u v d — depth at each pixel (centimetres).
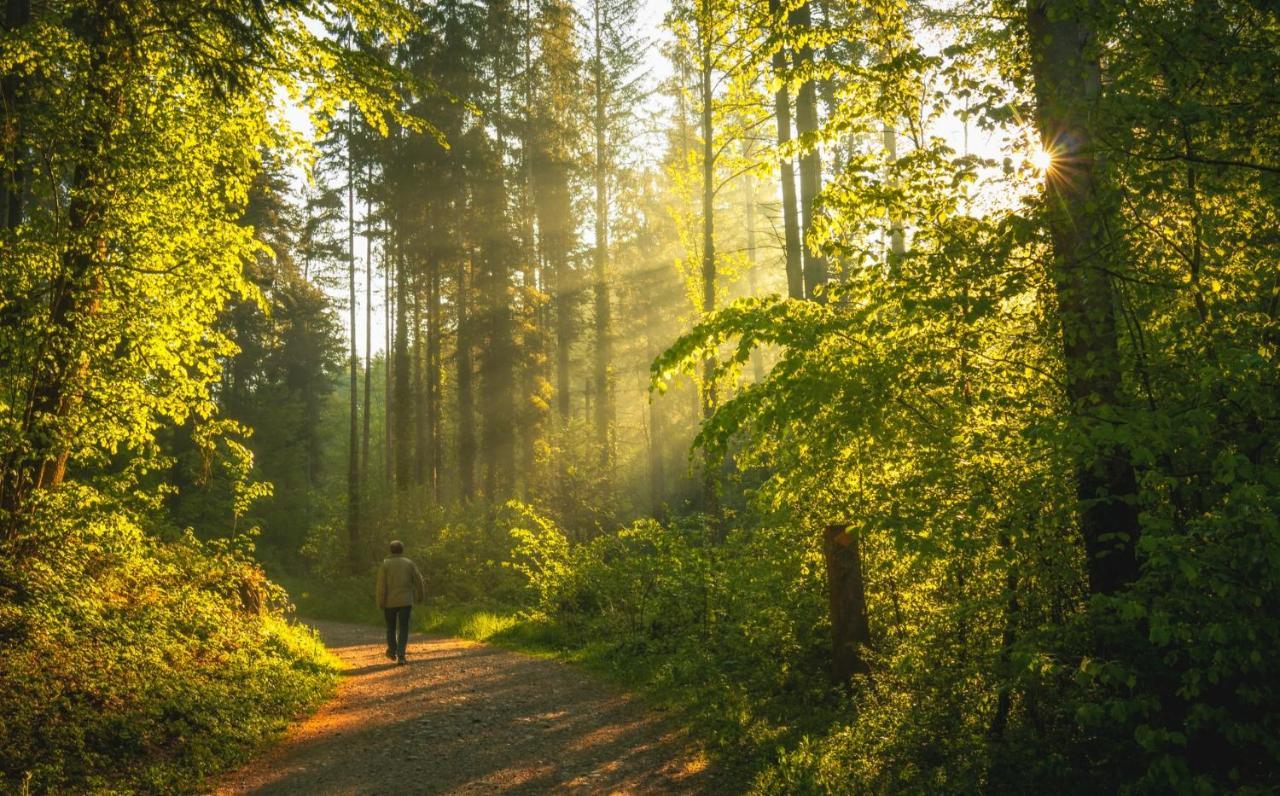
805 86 1470
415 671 1192
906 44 721
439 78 3098
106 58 891
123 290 910
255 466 3578
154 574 1054
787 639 911
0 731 589
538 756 715
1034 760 520
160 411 991
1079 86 534
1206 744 450
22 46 852
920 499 577
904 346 568
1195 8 462
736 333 658
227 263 1010
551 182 3556
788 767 597
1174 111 447
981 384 567
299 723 845
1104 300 505
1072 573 535
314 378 4753
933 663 620
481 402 3344
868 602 826
